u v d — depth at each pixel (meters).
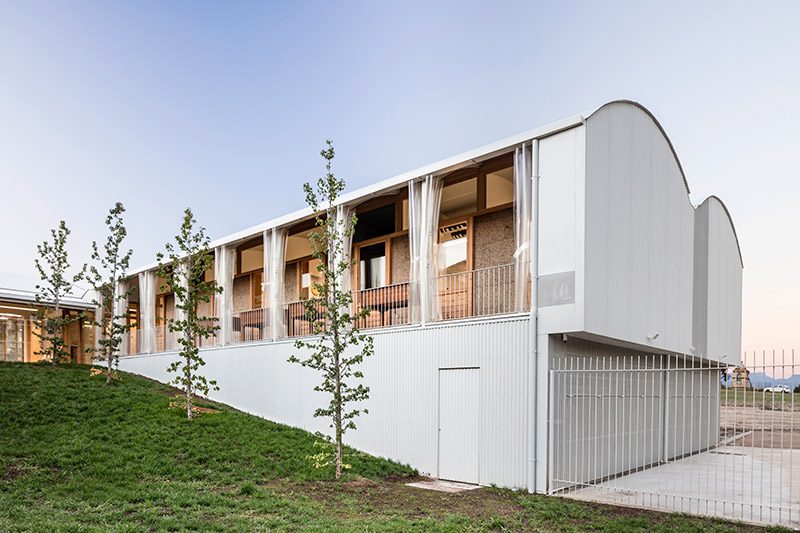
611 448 9.83
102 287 14.77
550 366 8.15
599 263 8.35
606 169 8.80
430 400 9.56
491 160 10.02
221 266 15.13
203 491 7.19
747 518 6.76
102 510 6.20
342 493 7.66
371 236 13.19
